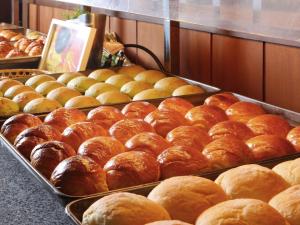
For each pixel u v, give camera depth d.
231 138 1.08
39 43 2.43
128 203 0.77
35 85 1.72
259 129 1.18
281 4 1.07
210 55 1.84
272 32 1.11
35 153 1.07
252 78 1.67
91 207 0.79
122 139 1.15
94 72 1.80
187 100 1.50
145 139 1.08
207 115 1.26
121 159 0.98
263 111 1.34
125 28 2.35
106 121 1.25
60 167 0.98
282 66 1.55
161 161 1.01
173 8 1.47
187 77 1.96
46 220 1.06
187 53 1.95
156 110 1.29
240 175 0.87
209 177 0.95
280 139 1.09
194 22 1.39
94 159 1.04
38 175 1.00
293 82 1.52
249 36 1.65
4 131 1.26
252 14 1.16
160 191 0.83
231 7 1.22
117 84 1.70
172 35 1.92
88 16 1.95
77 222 0.80
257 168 0.88
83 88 1.68
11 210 1.11
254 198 0.84
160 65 1.94
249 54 1.67
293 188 0.82
